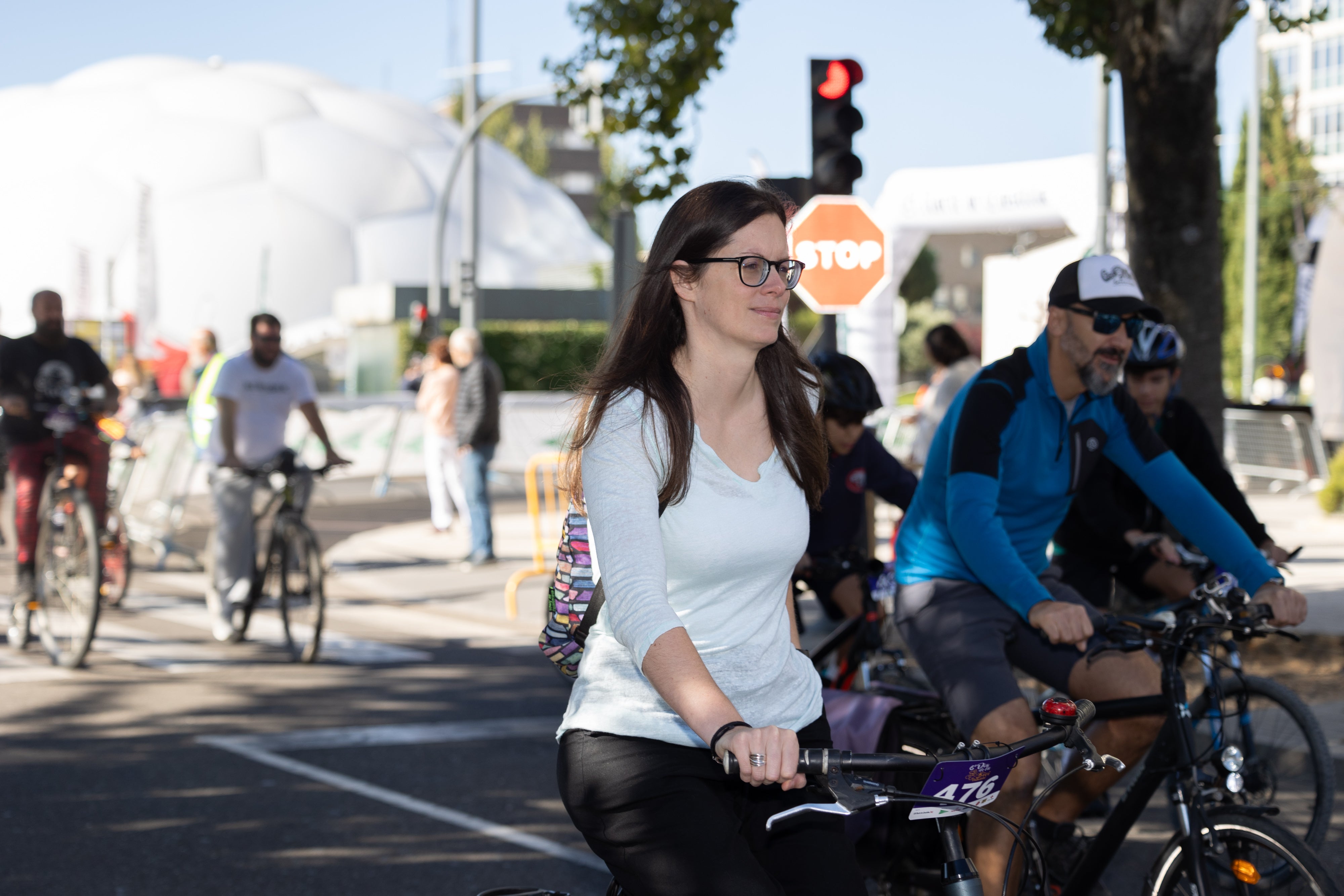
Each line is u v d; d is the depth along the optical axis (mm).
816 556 5684
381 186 74375
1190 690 4027
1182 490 4172
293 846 5414
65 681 8430
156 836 5508
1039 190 16922
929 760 2443
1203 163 8492
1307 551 14406
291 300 69000
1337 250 22234
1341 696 7207
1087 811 4570
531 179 85500
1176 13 8227
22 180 70562
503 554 15289
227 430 9367
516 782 6383
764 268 2658
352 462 9547
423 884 5016
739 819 2646
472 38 27781
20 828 5586
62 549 8898
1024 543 4223
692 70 11578
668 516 2650
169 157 71812
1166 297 8547
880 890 4152
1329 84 76312
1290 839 3350
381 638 10312
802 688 2797
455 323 37969
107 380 9539
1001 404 3979
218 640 9898
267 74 80500
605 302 40031
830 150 9305
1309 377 25156
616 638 2643
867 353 18328
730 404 2746
